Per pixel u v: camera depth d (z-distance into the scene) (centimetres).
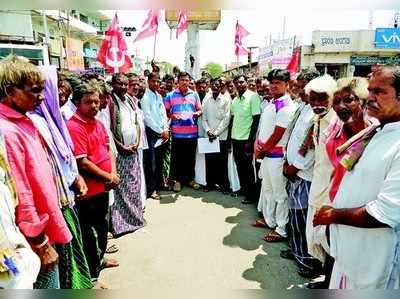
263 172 375
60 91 278
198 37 1075
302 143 284
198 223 409
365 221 146
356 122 201
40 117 193
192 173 562
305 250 291
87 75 403
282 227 356
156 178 538
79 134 251
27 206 148
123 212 381
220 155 537
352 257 160
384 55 1656
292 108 340
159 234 379
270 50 2167
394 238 151
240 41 1051
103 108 340
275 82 345
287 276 292
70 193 208
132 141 379
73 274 215
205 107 527
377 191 148
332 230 173
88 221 270
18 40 750
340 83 205
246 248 344
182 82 526
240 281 285
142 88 491
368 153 153
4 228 120
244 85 486
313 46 1706
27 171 155
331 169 236
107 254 334
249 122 482
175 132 540
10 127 150
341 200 163
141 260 322
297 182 294
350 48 1669
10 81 152
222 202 486
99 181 267
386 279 154
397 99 141
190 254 333
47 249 161
